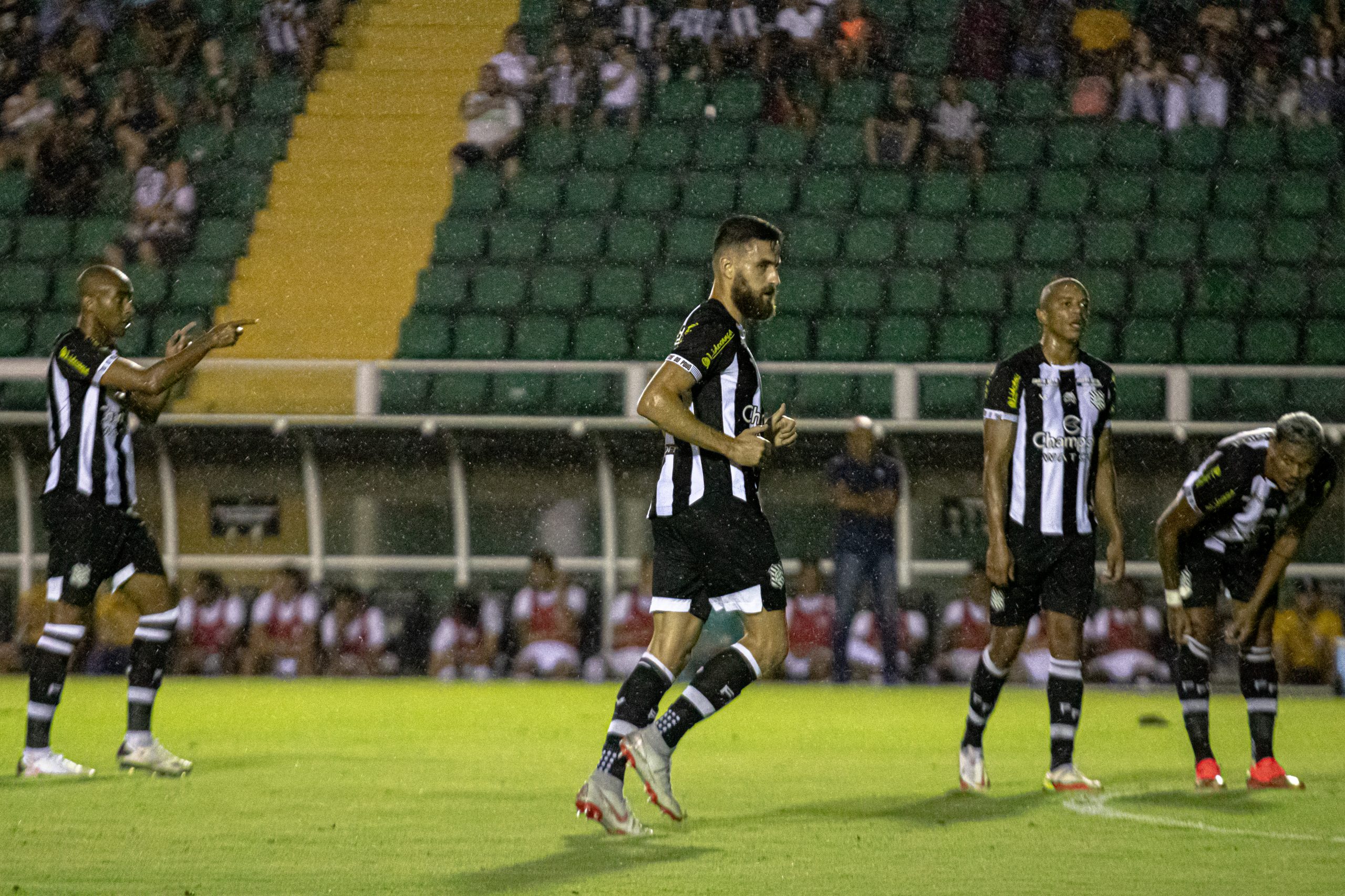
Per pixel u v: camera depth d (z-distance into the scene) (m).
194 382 48.47
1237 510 20.47
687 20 71.88
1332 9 69.06
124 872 13.14
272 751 24.38
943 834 15.89
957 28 70.81
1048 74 69.69
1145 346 59.03
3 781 20.12
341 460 47.59
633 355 59.00
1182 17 69.75
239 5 73.56
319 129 70.19
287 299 62.78
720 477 16.09
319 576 46.91
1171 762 24.33
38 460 46.25
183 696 37.12
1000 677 20.25
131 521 21.38
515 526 49.03
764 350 59.06
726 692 16.27
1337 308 60.38
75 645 21.22
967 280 60.69
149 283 63.12
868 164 66.56
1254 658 20.97
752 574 16.19
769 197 65.44
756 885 12.63
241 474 48.59
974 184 65.31
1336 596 46.59
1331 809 18.31
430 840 15.17
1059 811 17.95
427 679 46.56
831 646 45.69
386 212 66.38
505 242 64.25
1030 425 20.31
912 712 34.09
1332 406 48.09
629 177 66.25
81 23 72.94
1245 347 58.97
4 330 61.28
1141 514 46.34
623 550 49.16
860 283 60.66
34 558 46.09
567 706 34.97
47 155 68.12
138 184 66.25
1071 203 64.94
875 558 42.66
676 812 16.36
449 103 71.56
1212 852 14.76
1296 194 64.62
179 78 71.94
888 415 51.12
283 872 13.21
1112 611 45.03
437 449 46.47
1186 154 66.62
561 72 69.38
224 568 48.66
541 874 13.12
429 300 62.31
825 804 18.56
